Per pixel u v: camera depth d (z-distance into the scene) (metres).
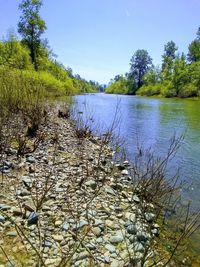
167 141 12.57
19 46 40.38
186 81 60.34
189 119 20.67
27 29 44.84
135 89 93.12
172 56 84.88
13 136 8.27
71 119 14.84
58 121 13.58
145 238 4.34
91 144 10.36
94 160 8.31
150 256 3.92
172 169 8.53
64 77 52.19
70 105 19.61
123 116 21.62
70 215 4.65
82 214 4.76
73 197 5.38
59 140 9.72
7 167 6.26
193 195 6.57
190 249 4.39
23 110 10.49
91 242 4.03
